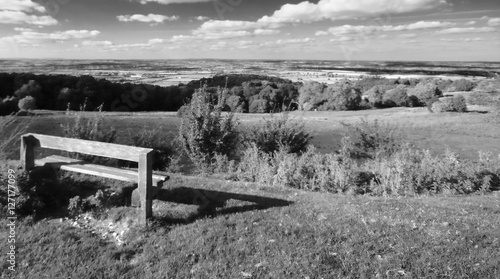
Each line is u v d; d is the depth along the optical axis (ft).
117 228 16.25
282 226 17.42
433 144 66.74
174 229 16.53
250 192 23.88
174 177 26.40
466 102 121.29
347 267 13.26
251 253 14.42
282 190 25.61
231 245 15.01
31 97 119.24
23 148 19.02
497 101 104.12
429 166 30.86
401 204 22.93
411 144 39.47
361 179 29.68
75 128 30.58
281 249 14.74
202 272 12.84
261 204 21.15
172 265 13.28
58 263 13.01
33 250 13.73
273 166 30.63
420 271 12.94
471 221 19.08
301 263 13.52
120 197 19.29
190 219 17.90
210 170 33.09
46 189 17.62
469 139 74.79
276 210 20.10
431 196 27.25
